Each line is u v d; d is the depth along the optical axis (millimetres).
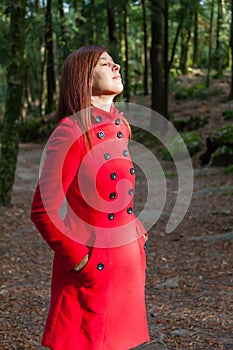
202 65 34781
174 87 26938
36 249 7312
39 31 20781
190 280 5664
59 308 2154
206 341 3877
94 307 2121
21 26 9703
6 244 7531
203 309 4641
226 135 14953
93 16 22672
